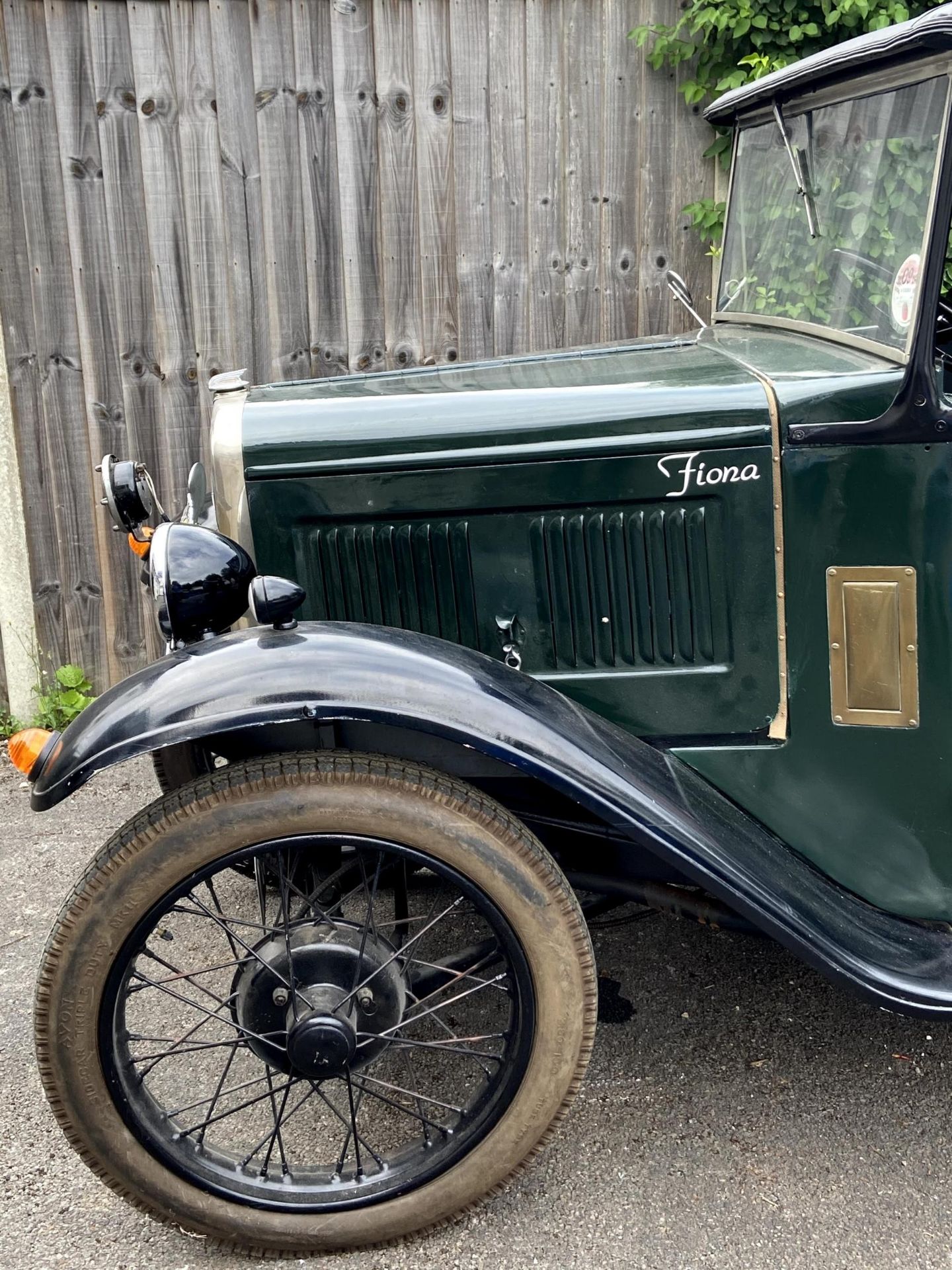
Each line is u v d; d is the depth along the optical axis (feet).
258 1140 7.48
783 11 13.51
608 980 9.29
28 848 11.76
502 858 6.11
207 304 13.84
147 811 6.13
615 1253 6.56
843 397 6.81
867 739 7.29
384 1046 6.58
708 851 6.43
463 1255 6.58
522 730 6.26
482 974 9.30
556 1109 6.42
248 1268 6.57
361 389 8.03
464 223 14.20
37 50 12.75
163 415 14.06
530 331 14.71
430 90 13.69
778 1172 7.16
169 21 12.96
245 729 7.07
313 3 13.17
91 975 6.01
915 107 6.75
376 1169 6.61
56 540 14.11
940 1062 8.22
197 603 6.88
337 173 13.74
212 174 13.47
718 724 7.54
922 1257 6.48
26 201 13.08
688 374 7.43
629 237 14.64
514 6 13.58
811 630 7.21
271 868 7.98
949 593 6.91
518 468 7.23
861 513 6.93
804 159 8.28
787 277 8.45
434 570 7.50
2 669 14.32
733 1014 8.81
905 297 6.70
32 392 13.61
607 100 14.10
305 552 7.47
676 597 7.39
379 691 6.12
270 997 6.49
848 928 6.88
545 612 7.54
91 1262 6.63
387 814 6.05
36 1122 7.82
